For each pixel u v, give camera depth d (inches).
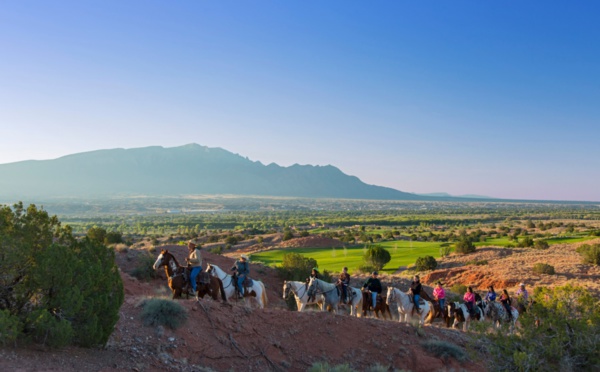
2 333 381.7
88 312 444.8
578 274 1835.6
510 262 2220.7
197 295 666.8
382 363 615.2
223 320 588.1
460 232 4921.3
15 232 451.5
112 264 486.0
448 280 1899.6
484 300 917.2
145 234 6289.4
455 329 805.9
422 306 817.5
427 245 3604.8
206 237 4795.8
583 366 530.6
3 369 358.6
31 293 437.4
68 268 433.1
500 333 559.8
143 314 547.5
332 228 7431.1
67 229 490.9
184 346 519.2
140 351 481.7
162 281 1025.5
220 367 522.3
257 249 3361.2
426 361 632.4
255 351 565.0
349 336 645.9
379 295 831.7
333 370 549.6
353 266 2340.1
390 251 3129.9
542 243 2832.2
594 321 522.6
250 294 716.0
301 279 1178.0
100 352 452.8
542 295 572.4
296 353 587.8
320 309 813.2
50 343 418.0
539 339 542.3
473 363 655.1
